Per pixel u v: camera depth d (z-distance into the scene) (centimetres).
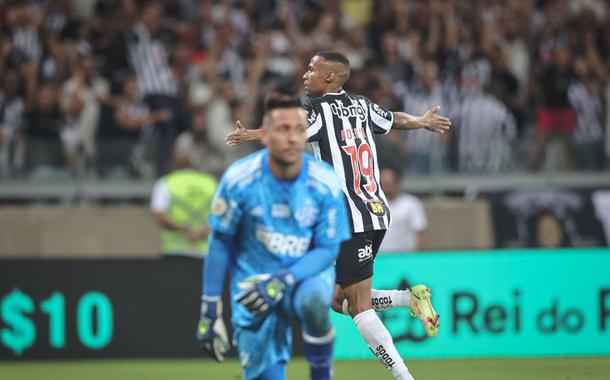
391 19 4622
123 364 2823
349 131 1944
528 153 4128
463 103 4134
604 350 2892
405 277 2866
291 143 1519
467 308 2859
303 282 1579
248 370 1598
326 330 1598
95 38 4325
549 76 4234
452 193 4059
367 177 1947
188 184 3384
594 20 4781
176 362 2859
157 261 2920
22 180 3975
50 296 2889
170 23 4616
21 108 3991
